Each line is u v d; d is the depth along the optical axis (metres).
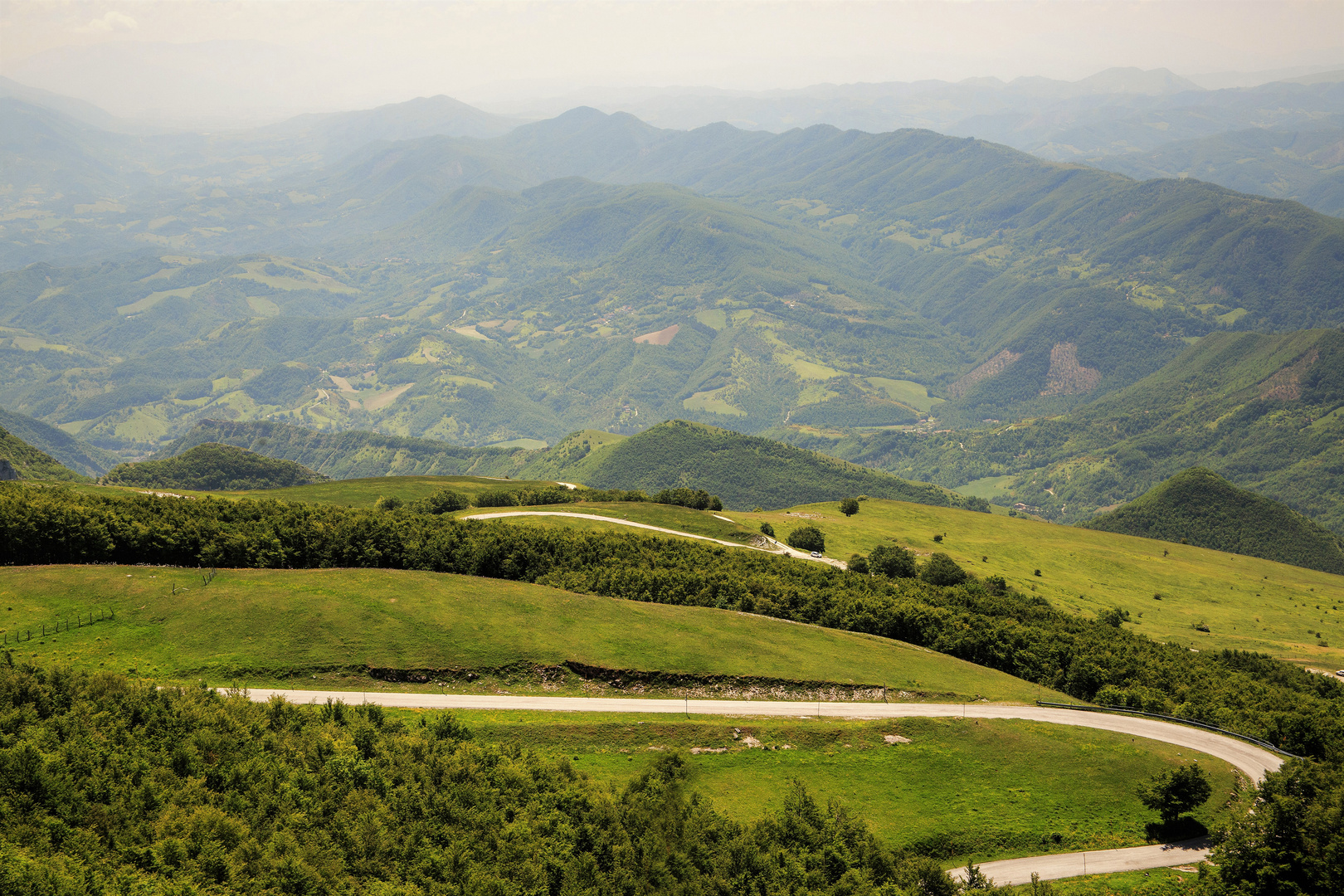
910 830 67.06
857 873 58.22
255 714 63.66
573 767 69.75
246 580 92.69
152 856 47.72
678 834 61.28
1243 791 73.19
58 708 59.38
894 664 99.56
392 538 112.31
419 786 60.06
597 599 103.00
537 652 87.06
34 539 92.94
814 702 87.75
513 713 77.38
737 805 68.50
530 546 119.88
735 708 84.06
